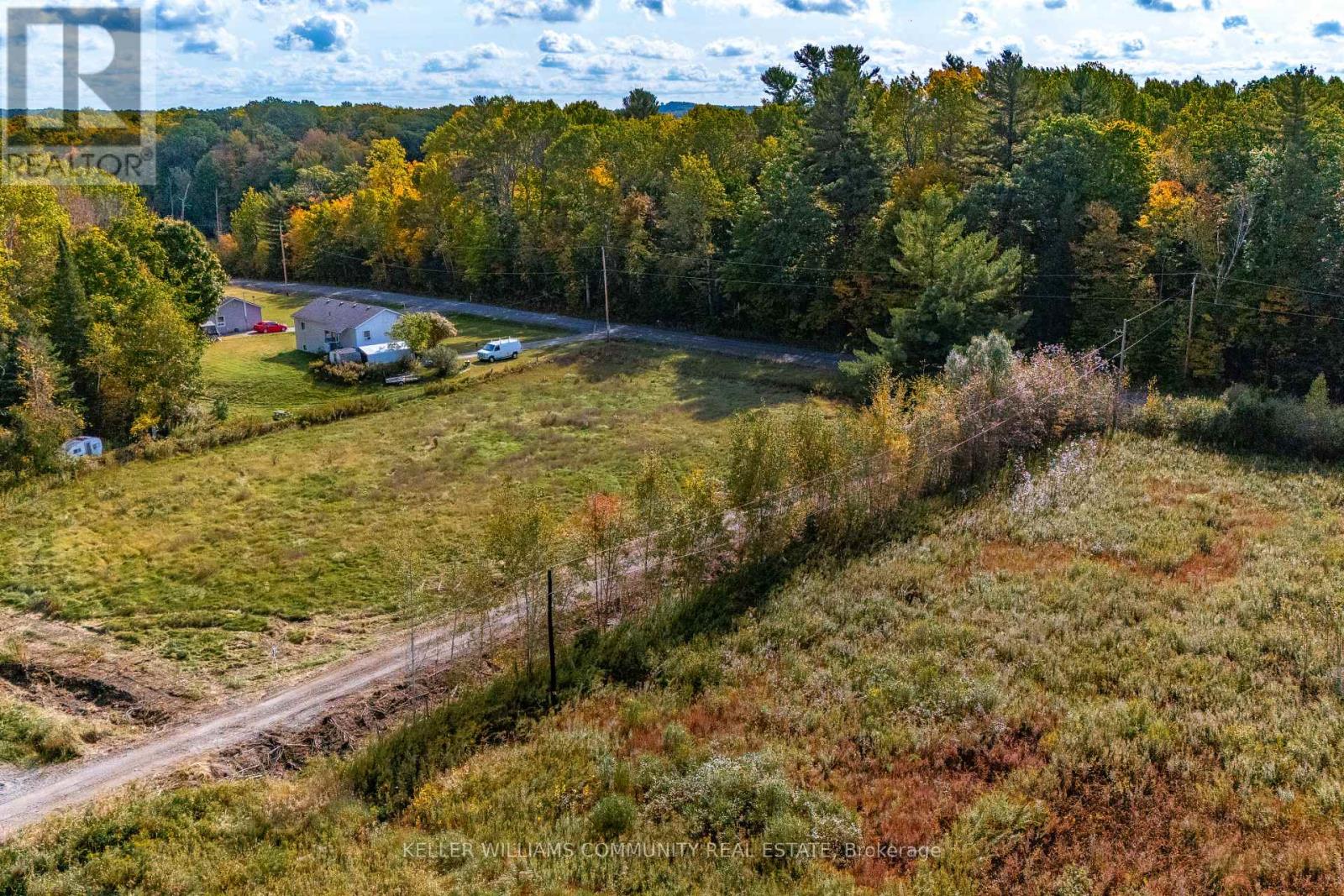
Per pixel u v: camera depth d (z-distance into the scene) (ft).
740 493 97.86
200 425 165.17
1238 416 133.90
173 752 71.82
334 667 84.12
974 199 185.68
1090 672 75.20
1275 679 73.00
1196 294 161.79
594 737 69.67
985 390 121.80
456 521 118.83
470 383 195.52
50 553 110.52
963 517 109.50
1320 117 169.99
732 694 75.05
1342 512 107.55
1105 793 60.08
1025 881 53.26
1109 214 161.99
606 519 89.30
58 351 157.28
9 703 78.28
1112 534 102.47
